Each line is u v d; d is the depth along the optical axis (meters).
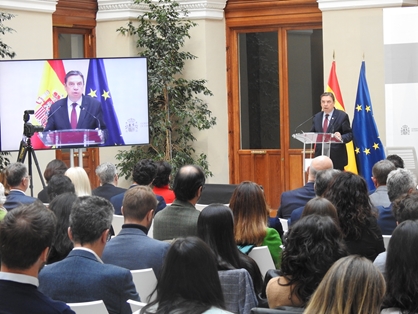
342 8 10.83
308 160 8.34
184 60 11.73
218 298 2.17
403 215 3.63
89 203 3.10
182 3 11.65
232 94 12.10
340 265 2.04
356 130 10.55
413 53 9.62
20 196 5.70
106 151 11.62
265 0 11.74
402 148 9.02
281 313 2.55
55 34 11.20
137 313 2.65
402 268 2.57
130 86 10.15
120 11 11.40
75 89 9.84
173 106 10.99
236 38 12.09
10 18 9.46
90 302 2.85
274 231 4.25
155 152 11.33
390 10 9.69
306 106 11.75
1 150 9.42
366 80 10.62
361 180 4.15
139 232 3.75
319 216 2.84
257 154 12.08
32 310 2.36
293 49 11.77
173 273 2.15
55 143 9.77
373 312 1.99
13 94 9.48
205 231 3.40
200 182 4.53
